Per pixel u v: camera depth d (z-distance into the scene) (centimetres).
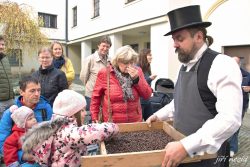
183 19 174
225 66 163
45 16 1902
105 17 1348
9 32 1247
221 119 153
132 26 1098
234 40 744
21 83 277
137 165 158
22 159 239
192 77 178
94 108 310
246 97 441
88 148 232
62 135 191
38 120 279
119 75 290
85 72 447
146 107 439
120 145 193
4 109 387
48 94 363
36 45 1341
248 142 506
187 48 177
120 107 288
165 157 154
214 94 168
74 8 1869
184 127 185
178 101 193
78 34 1770
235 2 734
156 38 962
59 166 193
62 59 468
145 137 209
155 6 948
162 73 930
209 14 804
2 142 251
